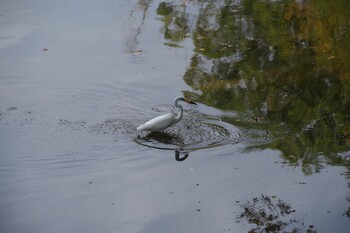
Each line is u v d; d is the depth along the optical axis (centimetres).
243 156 1212
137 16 2192
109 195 1073
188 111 1412
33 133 1296
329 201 1058
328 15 2191
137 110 1420
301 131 1325
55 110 1412
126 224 984
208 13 2241
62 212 1022
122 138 1280
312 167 1173
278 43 1900
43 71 1648
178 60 1748
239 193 1081
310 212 1023
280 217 1009
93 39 1933
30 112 1398
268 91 1538
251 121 1370
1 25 2052
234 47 1867
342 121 1377
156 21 2134
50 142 1261
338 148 1248
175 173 1146
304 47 1867
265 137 1294
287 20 2138
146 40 1928
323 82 1595
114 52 1812
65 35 1967
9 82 1570
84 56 1775
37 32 1989
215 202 1052
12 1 2373
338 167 1172
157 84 1570
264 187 1100
